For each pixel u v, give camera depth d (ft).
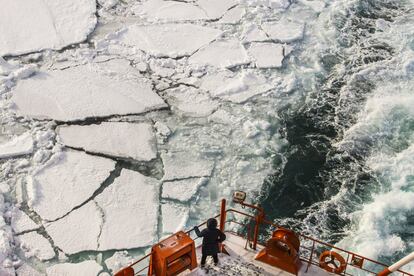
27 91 44.96
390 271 17.56
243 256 20.13
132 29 52.90
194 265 19.38
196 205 36.01
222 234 19.25
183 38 51.93
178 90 45.93
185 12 55.93
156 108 43.96
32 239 33.42
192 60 49.16
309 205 35.68
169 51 50.26
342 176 37.70
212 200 36.37
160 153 39.96
